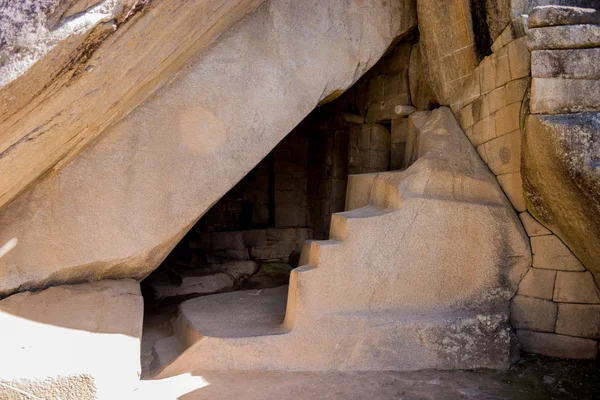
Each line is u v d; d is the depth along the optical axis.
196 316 3.57
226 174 3.29
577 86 2.79
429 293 3.38
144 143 3.05
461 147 3.70
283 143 7.30
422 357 3.19
